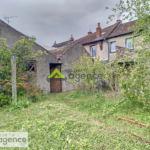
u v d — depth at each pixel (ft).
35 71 26.00
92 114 15.35
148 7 14.85
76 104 20.10
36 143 8.90
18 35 24.08
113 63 22.56
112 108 16.24
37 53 23.97
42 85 27.35
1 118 13.32
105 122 13.26
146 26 16.21
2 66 18.35
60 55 30.83
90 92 26.76
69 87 32.63
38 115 13.88
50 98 24.30
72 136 9.77
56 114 14.26
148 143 9.21
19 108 16.11
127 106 16.42
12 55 17.47
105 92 26.22
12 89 17.49
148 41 15.84
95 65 25.34
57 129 10.68
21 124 11.71
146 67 15.40
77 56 34.45
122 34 37.45
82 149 8.24
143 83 14.84
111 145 8.78
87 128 11.12
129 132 11.19
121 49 26.25
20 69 20.66
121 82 16.85
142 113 14.44
